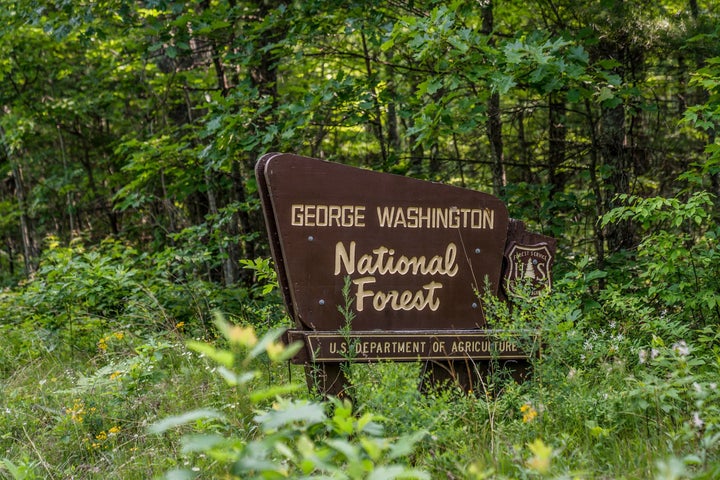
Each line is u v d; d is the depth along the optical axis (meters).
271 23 8.78
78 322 8.24
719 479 3.07
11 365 7.59
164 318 7.97
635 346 5.38
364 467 2.24
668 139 10.04
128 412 5.44
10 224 18.22
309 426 2.86
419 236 5.12
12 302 9.76
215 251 11.37
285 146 8.71
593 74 7.52
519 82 7.45
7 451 4.91
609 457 3.76
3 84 14.45
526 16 9.85
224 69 11.91
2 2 9.90
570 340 5.01
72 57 14.89
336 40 11.05
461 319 5.18
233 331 2.11
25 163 16.23
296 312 4.89
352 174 4.99
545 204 8.59
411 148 9.34
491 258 5.26
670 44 8.01
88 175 16.16
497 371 5.00
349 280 4.92
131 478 4.30
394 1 8.85
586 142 10.18
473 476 3.24
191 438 2.26
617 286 6.68
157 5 8.86
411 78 10.34
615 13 7.95
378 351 4.93
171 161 9.77
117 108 15.21
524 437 4.04
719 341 5.96
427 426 4.07
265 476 2.34
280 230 4.85
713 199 8.86
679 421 4.04
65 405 5.80
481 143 11.98
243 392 2.39
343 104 8.88
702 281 6.40
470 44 6.55
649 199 6.35
